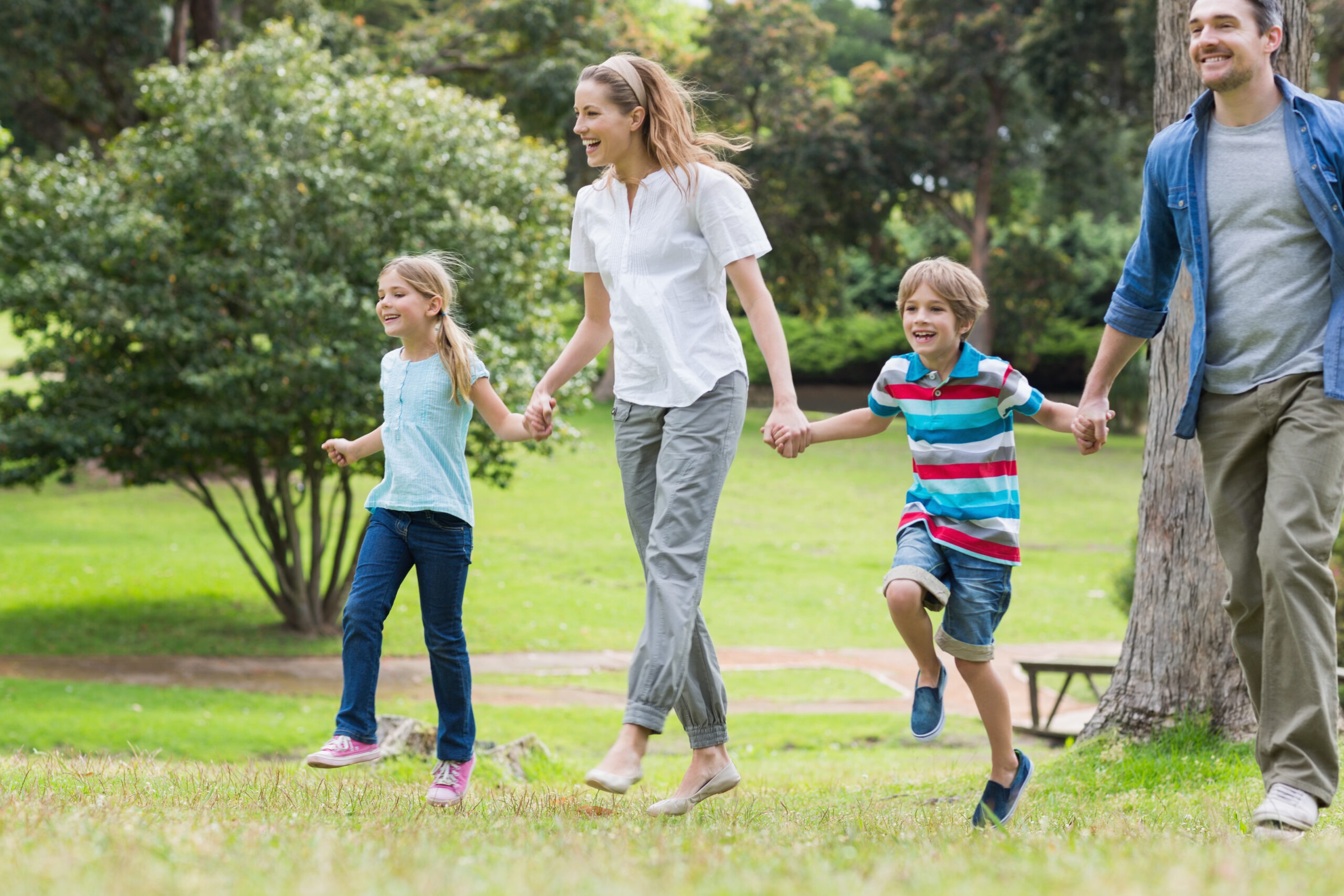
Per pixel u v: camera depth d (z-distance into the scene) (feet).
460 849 9.05
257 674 49.75
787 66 127.95
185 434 47.80
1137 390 125.59
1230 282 11.66
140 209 49.90
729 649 57.47
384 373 14.71
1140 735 22.72
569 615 62.59
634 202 13.28
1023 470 109.60
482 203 52.21
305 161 49.29
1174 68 22.84
